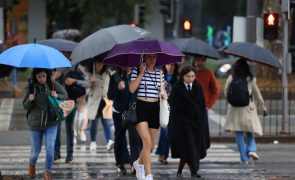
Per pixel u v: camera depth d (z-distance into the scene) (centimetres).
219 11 11544
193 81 2584
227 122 2994
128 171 2772
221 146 3669
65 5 9156
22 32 9769
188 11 11456
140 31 2692
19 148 3512
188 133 2564
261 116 4925
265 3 6431
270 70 6775
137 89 2336
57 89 2466
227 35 11006
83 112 3631
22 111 5128
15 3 4644
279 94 5716
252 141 3038
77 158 3130
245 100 2928
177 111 2575
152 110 2341
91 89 3275
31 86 2433
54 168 2844
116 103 2628
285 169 2878
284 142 3866
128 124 2327
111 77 2628
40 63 2322
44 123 2434
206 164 3017
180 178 2606
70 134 2980
